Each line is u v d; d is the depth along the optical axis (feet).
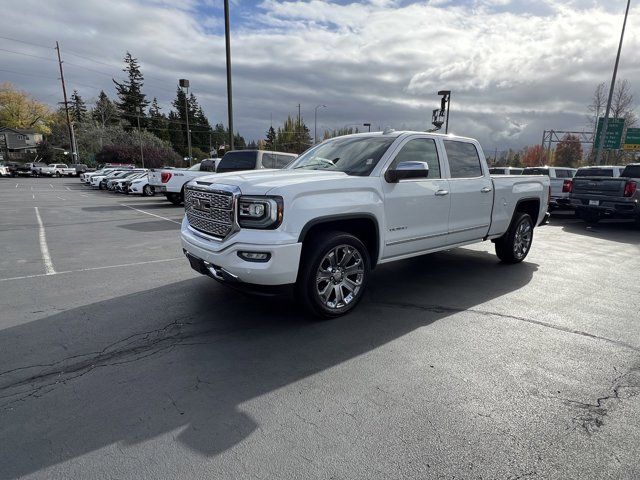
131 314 14.03
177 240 28.81
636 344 12.12
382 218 14.38
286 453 7.39
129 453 7.35
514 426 8.26
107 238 29.58
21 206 54.34
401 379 10.00
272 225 11.72
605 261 23.11
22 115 277.64
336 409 8.76
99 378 9.91
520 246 22.04
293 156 41.83
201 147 346.13
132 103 295.69
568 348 11.80
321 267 13.08
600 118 93.81
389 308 14.87
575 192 39.75
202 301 15.37
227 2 52.19
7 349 11.38
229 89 54.39
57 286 17.24
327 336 12.41
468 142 18.57
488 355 11.31
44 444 7.56
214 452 7.40
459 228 17.76
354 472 6.95
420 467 7.09
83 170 191.11
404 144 15.48
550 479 6.88
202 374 10.16
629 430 8.20
